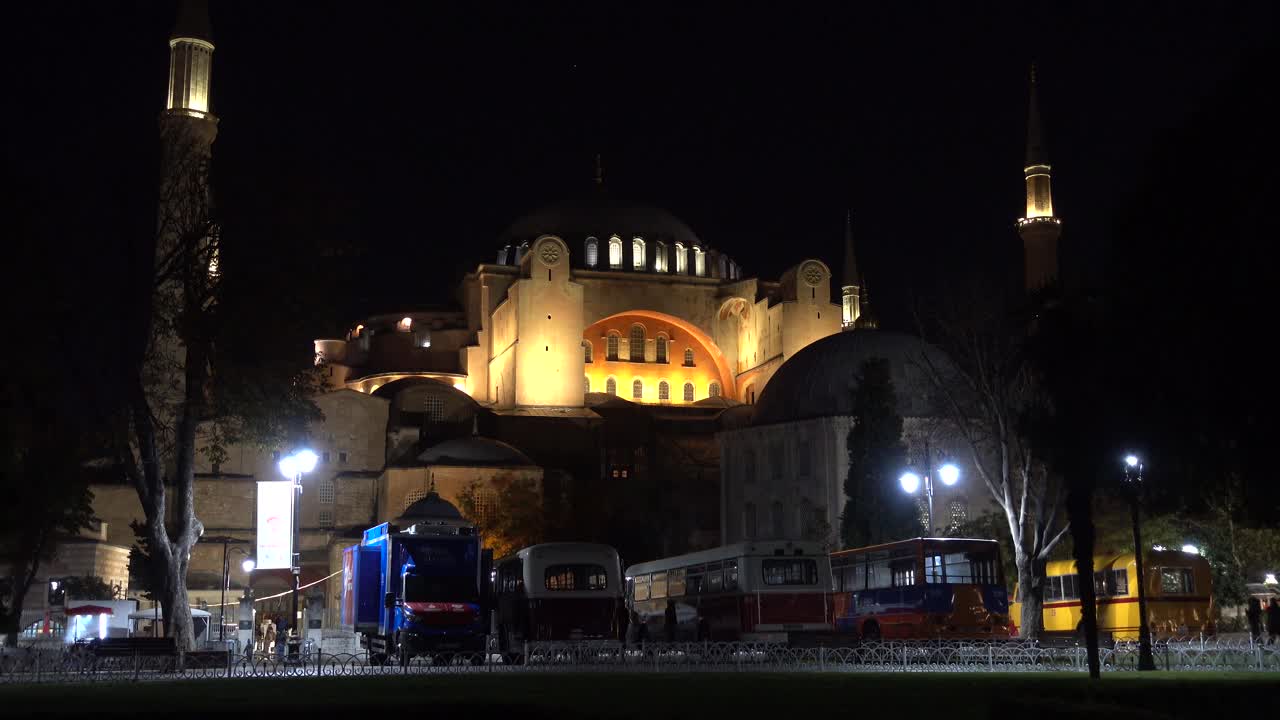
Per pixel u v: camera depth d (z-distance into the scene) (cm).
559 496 7825
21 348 3441
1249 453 1764
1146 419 1891
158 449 3981
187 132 5422
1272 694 1515
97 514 7200
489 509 7475
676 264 10488
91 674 2777
